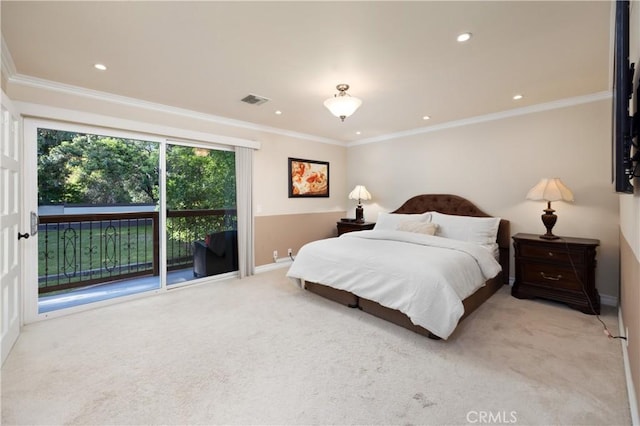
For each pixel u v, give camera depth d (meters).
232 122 4.04
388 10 1.70
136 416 1.50
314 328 2.50
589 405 1.54
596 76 2.62
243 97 3.12
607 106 3.01
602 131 3.04
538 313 2.77
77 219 3.31
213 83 2.75
